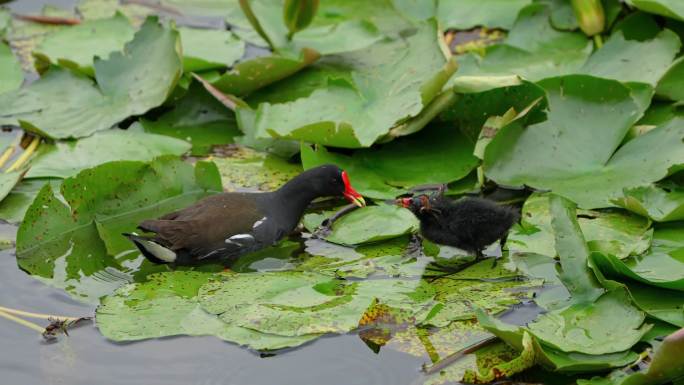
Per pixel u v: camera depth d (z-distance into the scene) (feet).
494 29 49.98
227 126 43.83
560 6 47.14
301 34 48.47
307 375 27.37
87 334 29.40
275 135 38.01
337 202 38.63
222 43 47.80
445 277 32.35
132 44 44.70
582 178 36.27
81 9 53.31
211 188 38.17
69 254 34.60
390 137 38.88
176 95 44.14
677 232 33.30
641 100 38.42
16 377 27.55
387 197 36.50
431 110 38.88
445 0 51.06
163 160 37.32
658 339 28.09
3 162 39.86
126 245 35.37
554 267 32.53
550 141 37.60
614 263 30.22
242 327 29.14
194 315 29.94
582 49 44.96
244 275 32.42
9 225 35.65
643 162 35.99
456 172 38.17
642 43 41.81
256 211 35.27
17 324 30.09
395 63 41.42
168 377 27.40
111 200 36.55
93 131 41.24
